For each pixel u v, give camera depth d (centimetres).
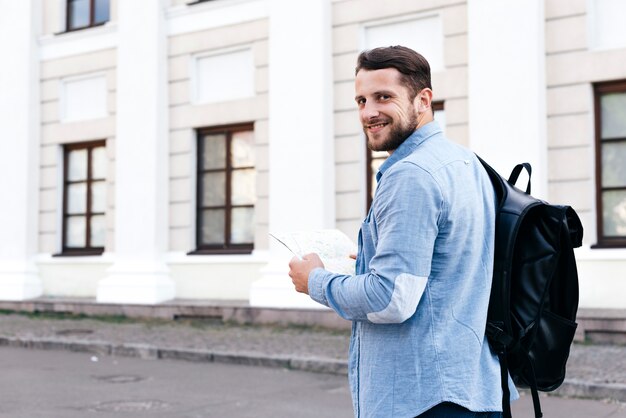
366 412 214
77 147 1566
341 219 1247
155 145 1417
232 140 1388
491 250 221
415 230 205
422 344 208
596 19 1073
